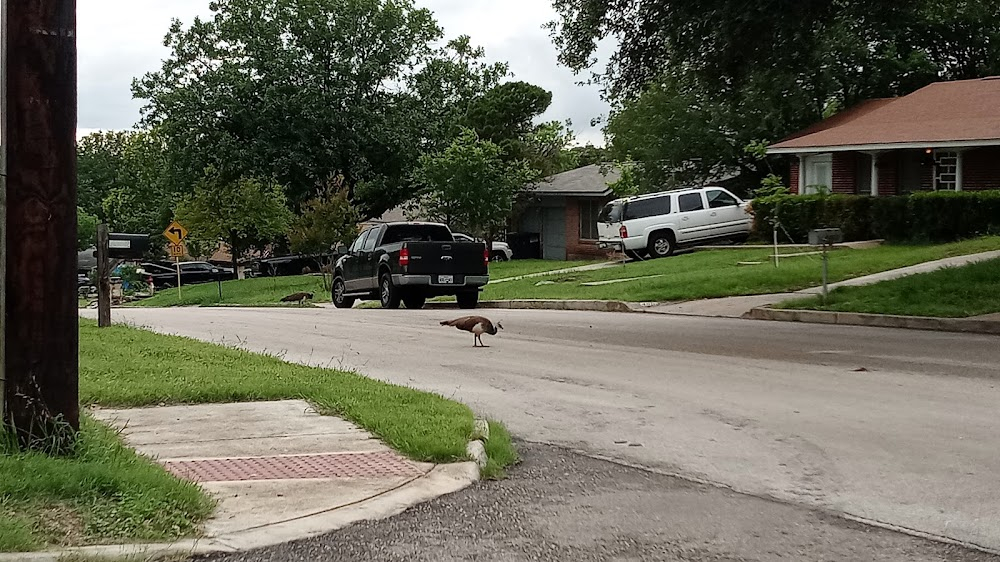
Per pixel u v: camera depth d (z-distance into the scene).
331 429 8.10
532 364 12.44
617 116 40.31
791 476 6.93
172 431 8.00
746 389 10.29
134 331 15.77
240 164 47.31
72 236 6.36
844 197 28.73
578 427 8.67
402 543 5.44
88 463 6.06
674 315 18.70
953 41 38.41
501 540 5.52
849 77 37.75
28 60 6.14
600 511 6.11
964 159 29.28
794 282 20.64
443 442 7.20
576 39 17.77
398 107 50.66
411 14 51.28
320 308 27.22
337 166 50.00
